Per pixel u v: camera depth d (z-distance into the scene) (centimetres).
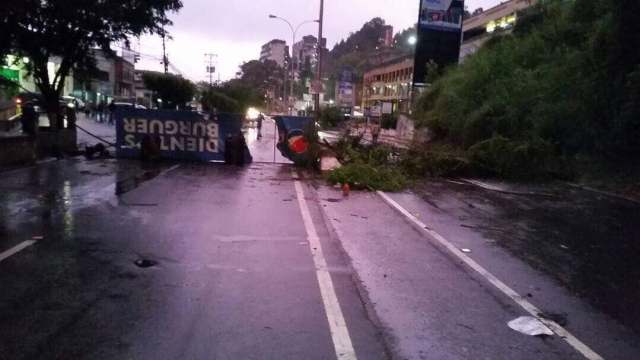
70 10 1698
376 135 2647
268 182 1473
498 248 841
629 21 1636
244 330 484
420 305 570
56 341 447
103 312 510
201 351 440
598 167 1783
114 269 639
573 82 1900
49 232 801
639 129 1661
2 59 1744
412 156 1808
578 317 559
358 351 452
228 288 592
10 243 734
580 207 1277
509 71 2502
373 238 868
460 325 521
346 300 573
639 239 948
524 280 679
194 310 525
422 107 3228
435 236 904
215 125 1875
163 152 1884
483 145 1823
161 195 1172
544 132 1942
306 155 1828
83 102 6500
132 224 878
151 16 2011
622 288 666
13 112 2828
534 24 2830
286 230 894
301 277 644
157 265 662
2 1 1220
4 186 1192
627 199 1423
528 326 525
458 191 1479
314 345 460
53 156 1811
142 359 422
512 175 1791
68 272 622
